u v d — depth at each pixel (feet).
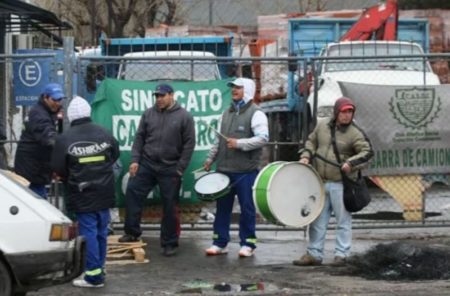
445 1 125.90
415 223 47.93
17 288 30.40
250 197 41.93
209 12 175.73
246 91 41.93
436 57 48.26
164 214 42.34
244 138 41.78
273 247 45.16
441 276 38.27
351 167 39.40
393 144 46.68
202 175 43.60
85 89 47.73
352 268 39.45
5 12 68.64
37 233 30.07
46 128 40.45
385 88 46.47
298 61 47.62
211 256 42.75
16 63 46.21
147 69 56.80
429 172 47.03
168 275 38.50
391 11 83.87
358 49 72.33
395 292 35.29
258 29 103.14
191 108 45.50
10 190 30.22
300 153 44.52
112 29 142.92
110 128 45.06
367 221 48.60
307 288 35.88
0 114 56.80
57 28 82.58
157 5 144.36
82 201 35.04
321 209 40.11
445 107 46.98
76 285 35.99
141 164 42.55
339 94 61.57
